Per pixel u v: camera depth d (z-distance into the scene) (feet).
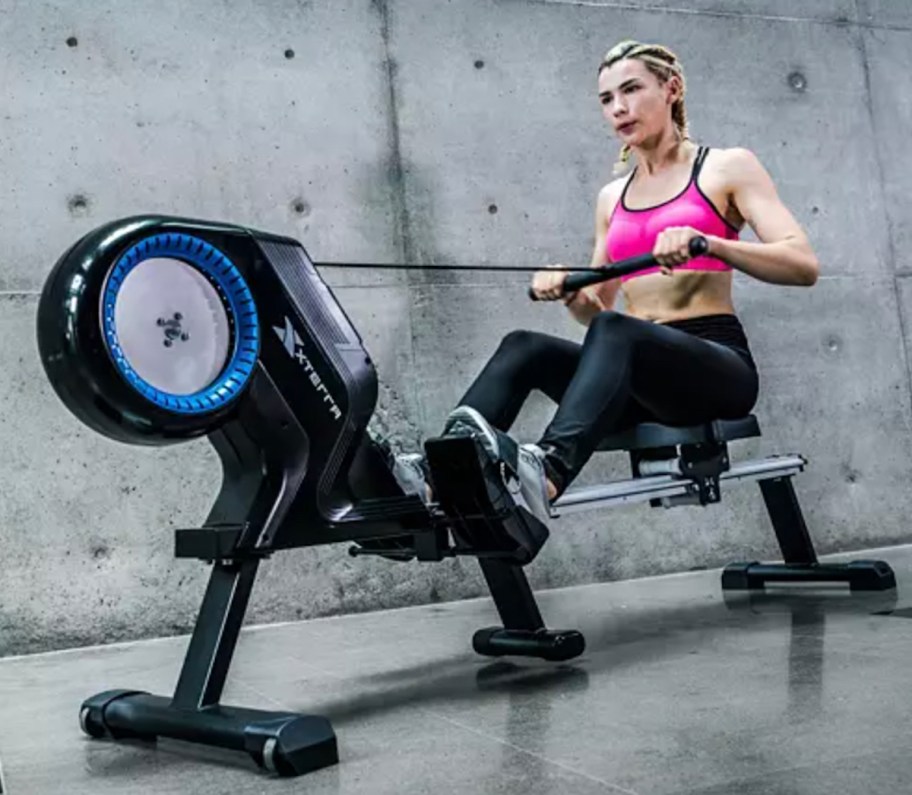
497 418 6.74
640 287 7.75
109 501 9.07
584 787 3.76
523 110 10.75
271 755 4.29
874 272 11.87
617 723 4.66
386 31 10.35
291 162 9.92
